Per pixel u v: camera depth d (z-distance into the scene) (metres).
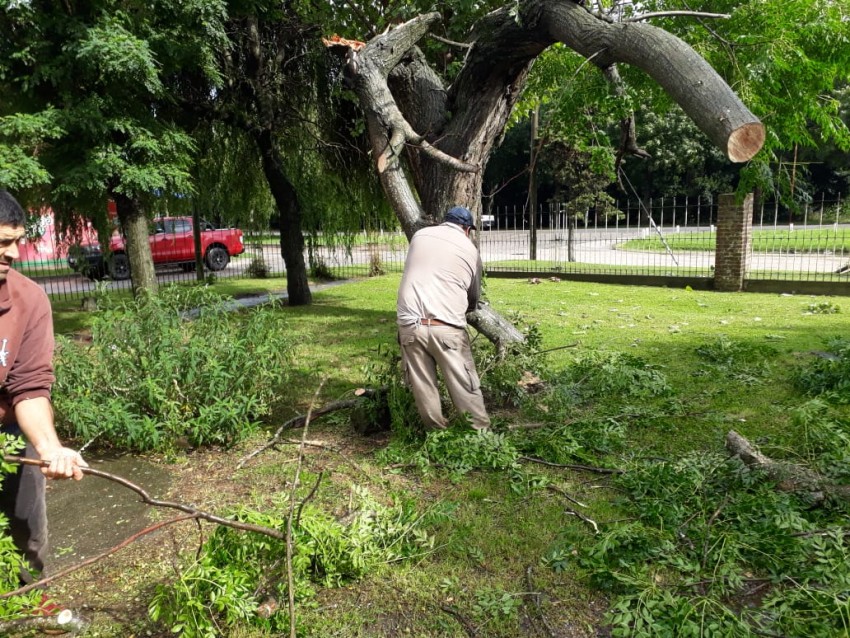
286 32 10.88
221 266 20.53
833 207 13.12
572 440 4.52
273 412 5.66
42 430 2.52
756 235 15.76
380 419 5.07
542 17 4.50
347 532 3.15
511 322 6.32
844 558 2.80
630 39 3.82
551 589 2.92
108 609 2.90
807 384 5.61
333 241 14.01
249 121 10.65
